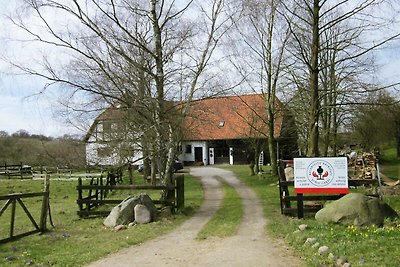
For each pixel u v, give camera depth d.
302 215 14.12
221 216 15.84
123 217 14.37
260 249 9.76
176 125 18.25
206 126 20.50
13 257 9.48
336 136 35.12
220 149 56.31
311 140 19.84
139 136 17.70
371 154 32.47
